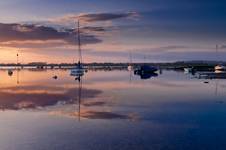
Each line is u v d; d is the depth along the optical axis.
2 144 20.59
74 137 22.17
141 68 116.38
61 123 27.23
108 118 29.42
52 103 41.41
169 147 19.52
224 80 80.00
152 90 56.97
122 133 23.19
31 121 28.39
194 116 30.34
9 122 28.02
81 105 39.03
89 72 147.25
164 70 170.00
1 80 90.06
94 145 20.11
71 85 70.69
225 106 36.59
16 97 49.16
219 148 19.33
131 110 34.41
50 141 21.20
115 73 133.75
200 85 65.44
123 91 56.03
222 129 24.47
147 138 21.64
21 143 20.78
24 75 120.69
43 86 69.06
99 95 50.25
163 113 32.22
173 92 53.03
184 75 108.62
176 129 24.48
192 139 21.39
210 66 136.62
